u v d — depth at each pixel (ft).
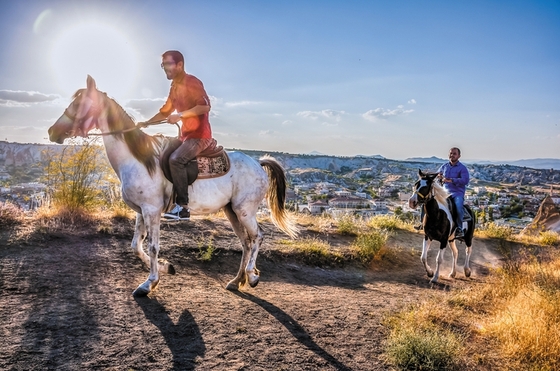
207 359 13.29
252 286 20.92
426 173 29.60
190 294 19.06
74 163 29.94
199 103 18.21
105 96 17.85
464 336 17.26
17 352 12.51
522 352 15.79
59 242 23.80
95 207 30.94
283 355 14.12
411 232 49.37
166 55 18.06
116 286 18.71
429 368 14.02
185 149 18.10
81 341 13.55
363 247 34.40
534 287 23.27
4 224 25.31
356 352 15.01
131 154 17.99
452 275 33.01
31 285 17.61
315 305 19.81
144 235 19.93
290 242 33.30
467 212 32.68
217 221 36.35
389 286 27.76
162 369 12.45
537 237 58.39
